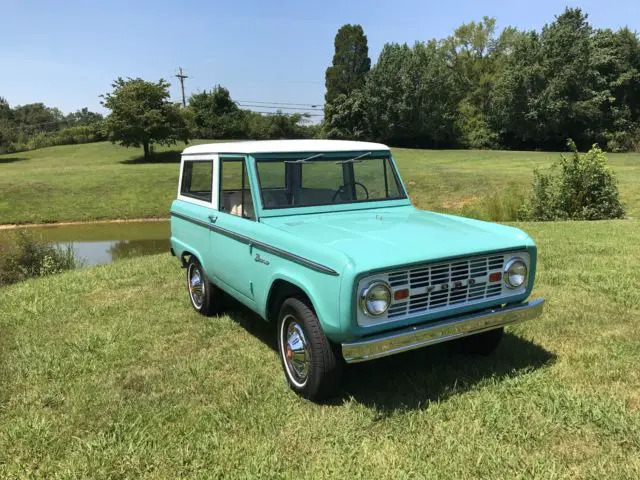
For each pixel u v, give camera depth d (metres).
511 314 3.87
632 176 21.12
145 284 7.57
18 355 5.02
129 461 3.24
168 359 4.78
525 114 51.31
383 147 5.17
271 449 3.29
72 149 61.84
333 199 4.83
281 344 4.17
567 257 7.75
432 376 4.15
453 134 58.59
